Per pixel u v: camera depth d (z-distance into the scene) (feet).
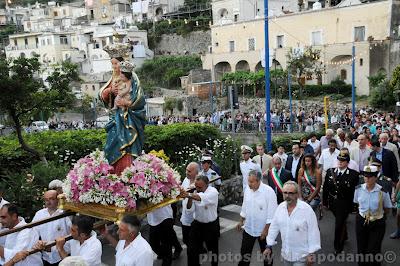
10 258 18.90
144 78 191.01
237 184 42.70
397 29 135.13
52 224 21.49
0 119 42.98
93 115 151.74
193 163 26.78
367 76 134.31
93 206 19.99
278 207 21.12
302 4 170.09
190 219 26.91
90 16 259.39
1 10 274.77
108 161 21.53
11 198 29.43
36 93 38.99
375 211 24.48
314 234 20.06
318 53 139.54
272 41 160.15
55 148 39.09
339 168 28.07
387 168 33.63
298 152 34.45
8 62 36.68
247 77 151.53
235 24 168.76
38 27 251.19
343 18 143.74
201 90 155.22
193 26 198.59
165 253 26.08
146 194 19.52
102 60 191.42
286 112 107.96
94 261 17.83
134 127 21.54
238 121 95.20
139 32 202.18
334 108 122.52
